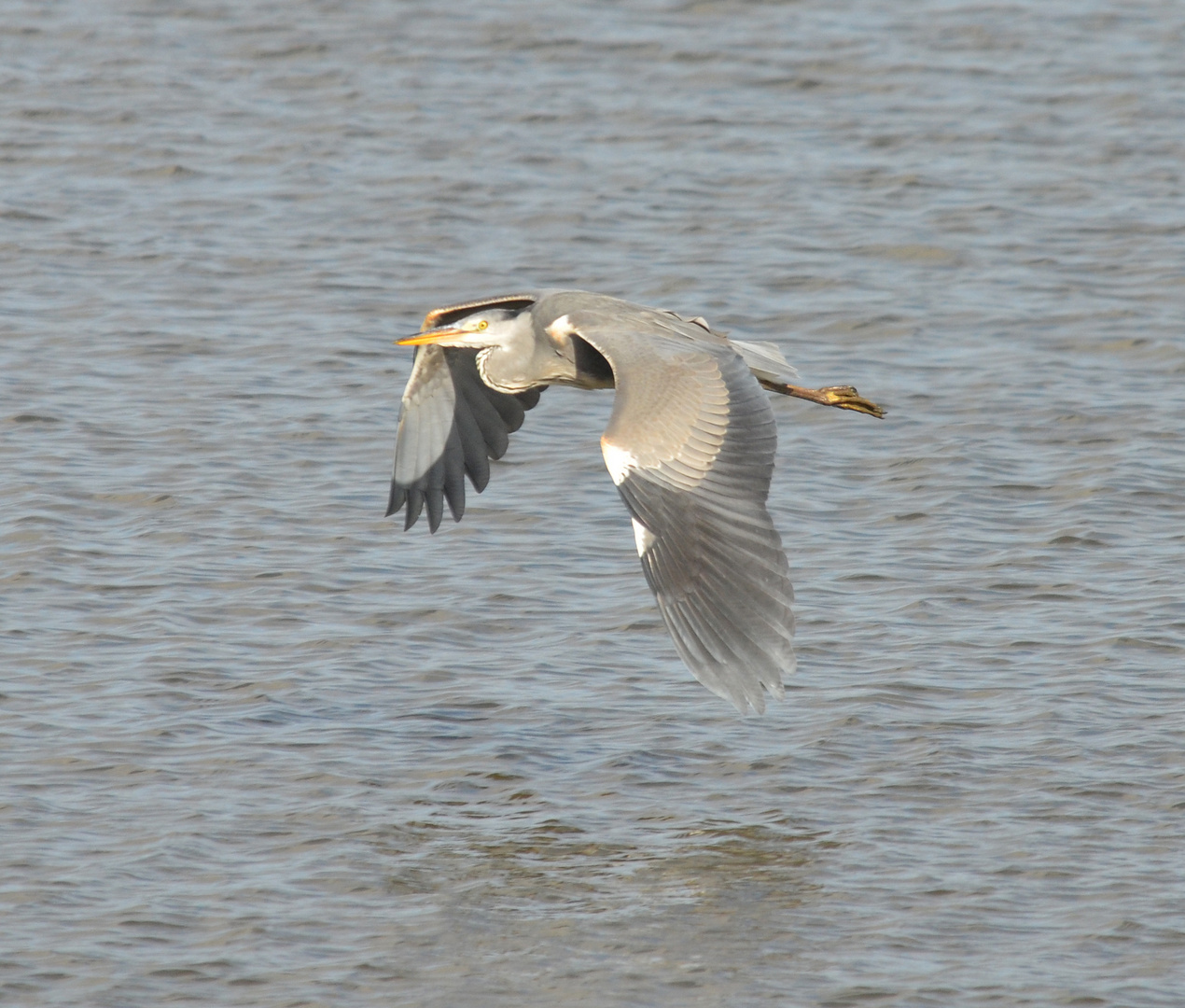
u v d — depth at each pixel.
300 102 32.00
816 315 23.77
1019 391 21.36
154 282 24.53
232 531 17.69
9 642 15.34
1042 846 12.59
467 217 27.11
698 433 9.34
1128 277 24.98
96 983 10.98
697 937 11.53
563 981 11.10
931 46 34.94
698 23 36.03
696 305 24.03
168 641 15.46
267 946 11.41
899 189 28.28
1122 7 37.12
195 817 12.89
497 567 17.08
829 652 15.48
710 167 29.20
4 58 33.69
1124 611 16.12
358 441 19.94
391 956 11.34
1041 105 31.95
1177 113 31.56
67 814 12.88
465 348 12.20
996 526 18.00
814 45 34.88
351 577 16.83
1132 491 18.73
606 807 13.18
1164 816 12.94
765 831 12.84
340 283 24.67
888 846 12.65
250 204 27.53
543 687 14.91
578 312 10.90
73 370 21.66
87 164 29.02
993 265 25.45
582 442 19.97
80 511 18.00
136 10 36.56
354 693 14.77
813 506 18.52
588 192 28.09
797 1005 10.86
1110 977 11.09
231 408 20.69
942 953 11.38
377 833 12.77
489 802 13.23
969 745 13.96
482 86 32.84
